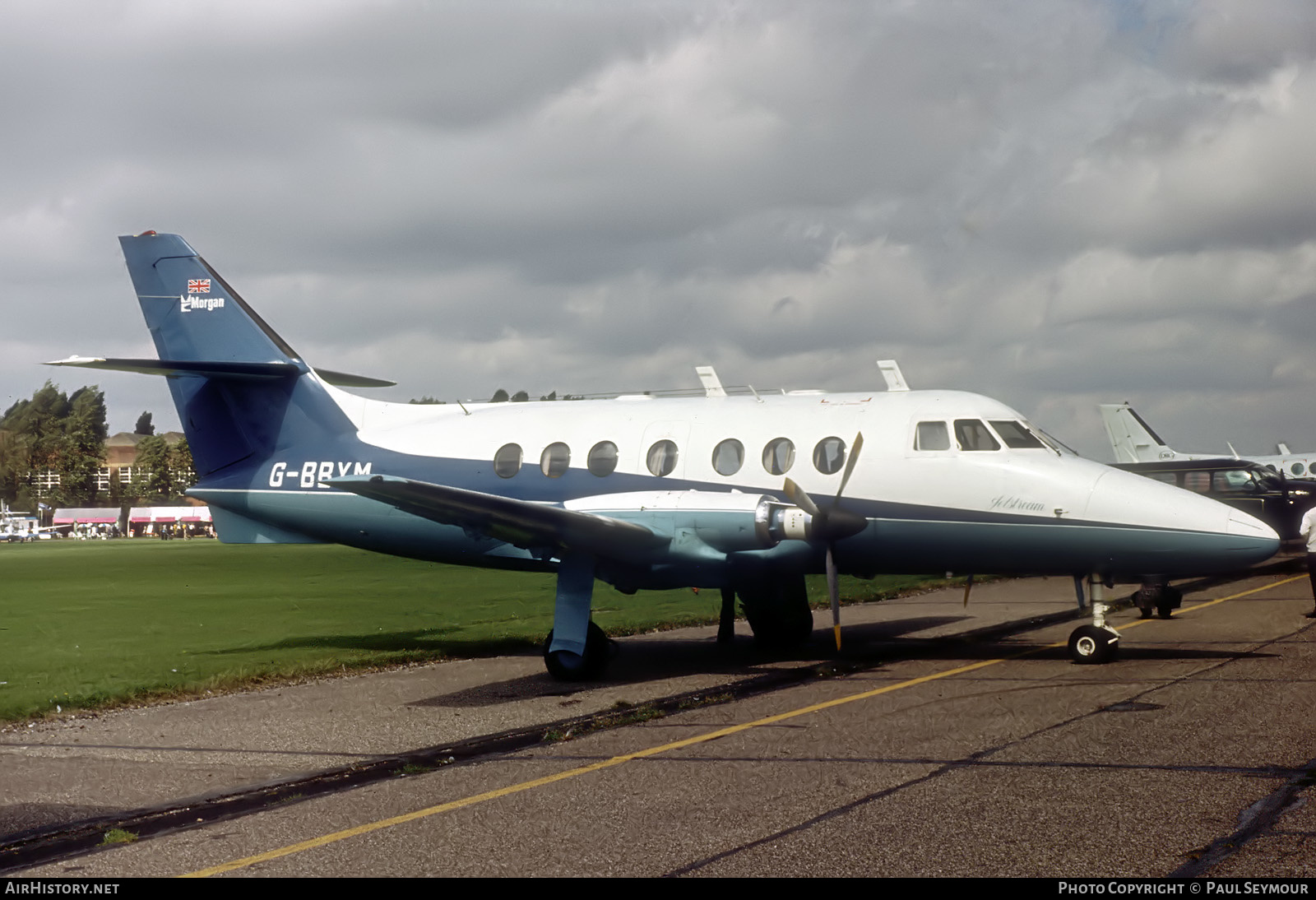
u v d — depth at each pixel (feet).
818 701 31.65
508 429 49.60
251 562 134.62
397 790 22.39
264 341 54.70
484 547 48.80
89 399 476.13
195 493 55.21
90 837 19.44
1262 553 36.88
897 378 46.39
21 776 24.30
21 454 424.46
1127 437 128.98
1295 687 31.07
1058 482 39.83
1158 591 51.34
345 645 48.34
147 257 56.75
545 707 32.22
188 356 55.98
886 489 42.24
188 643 49.14
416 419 52.24
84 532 367.45
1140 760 22.57
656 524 38.45
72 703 33.53
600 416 48.29
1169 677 33.73
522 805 20.71
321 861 17.72
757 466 44.21
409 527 50.26
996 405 42.83
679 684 35.96
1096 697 30.53
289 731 29.14
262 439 54.60
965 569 42.73
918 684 34.37
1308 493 92.79
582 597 37.99
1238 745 23.66
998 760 23.06
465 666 42.11
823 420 44.24
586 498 41.14
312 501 52.47
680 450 45.62
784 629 44.83
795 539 37.83
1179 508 38.17
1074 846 17.08
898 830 18.24
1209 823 17.99
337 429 53.21
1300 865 15.88
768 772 22.68
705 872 16.49
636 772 23.12
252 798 22.04
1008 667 37.58
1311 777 20.72
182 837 19.35
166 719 31.48
